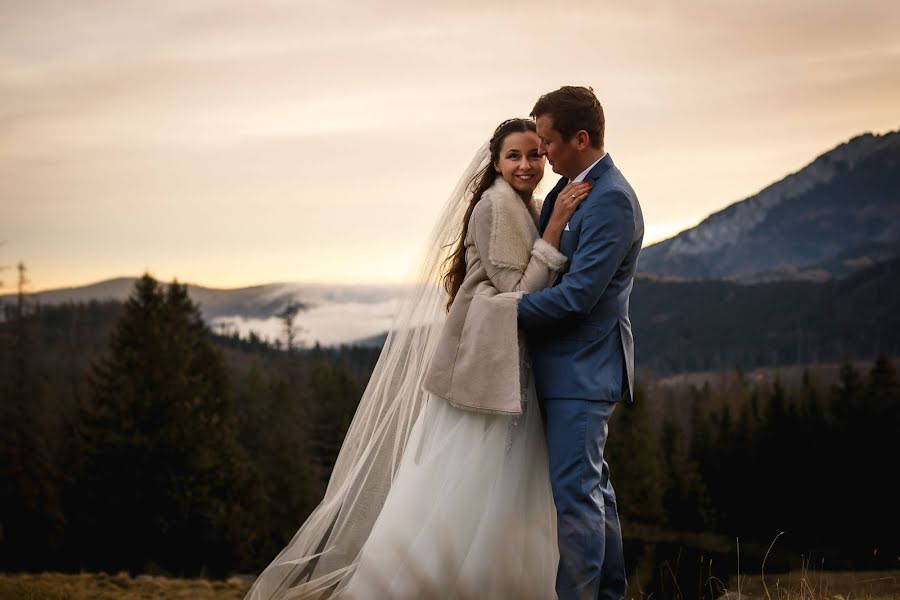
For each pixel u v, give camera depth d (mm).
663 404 91312
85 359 61812
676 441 71562
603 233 3820
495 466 4023
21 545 35719
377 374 4570
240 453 37781
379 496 4418
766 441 60469
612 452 60594
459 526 3955
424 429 4219
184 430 31500
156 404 31875
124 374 32469
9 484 38250
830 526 53812
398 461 4418
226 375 39469
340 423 56438
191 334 36844
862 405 58906
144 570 30422
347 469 4570
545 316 3863
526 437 4066
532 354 4117
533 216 4359
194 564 31141
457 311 4133
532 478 4062
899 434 56750
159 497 30828
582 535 3805
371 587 3975
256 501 35750
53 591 8414
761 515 58406
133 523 30781
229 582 15625
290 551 4473
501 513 3971
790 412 60938
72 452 38250
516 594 3949
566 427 3879
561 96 3975
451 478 4031
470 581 3916
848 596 5098
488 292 4066
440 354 4117
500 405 3910
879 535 48688
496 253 4039
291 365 89625
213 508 31328
